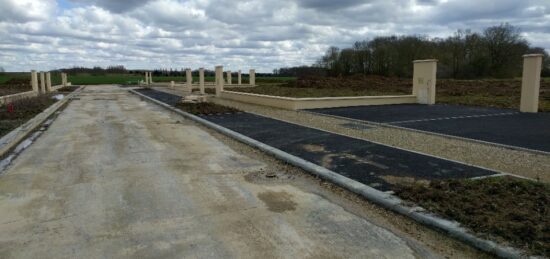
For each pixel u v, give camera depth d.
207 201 4.55
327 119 11.66
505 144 7.58
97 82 51.25
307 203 4.50
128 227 3.80
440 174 5.45
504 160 6.30
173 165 6.27
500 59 42.19
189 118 12.55
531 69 12.85
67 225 3.85
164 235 3.62
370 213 4.20
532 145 7.48
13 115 12.66
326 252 3.30
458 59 44.69
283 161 6.53
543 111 13.27
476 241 3.37
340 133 9.05
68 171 5.88
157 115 13.56
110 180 5.41
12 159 6.71
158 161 6.54
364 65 49.22
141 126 10.75
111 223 3.90
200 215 4.12
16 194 4.80
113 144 8.05
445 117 11.89
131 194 4.80
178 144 8.07
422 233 3.68
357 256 3.23
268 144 7.71
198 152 7.28
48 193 4.84
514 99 17.14
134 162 6.46
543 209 3.97
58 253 3.27
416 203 4.27
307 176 5.63
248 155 7.03
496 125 10.16
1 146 7.48
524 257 3.05
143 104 18.33
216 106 15.20
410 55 46.34
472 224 3.66
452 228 3.61
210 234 3.65
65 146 7.85
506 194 4.42
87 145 7.95
